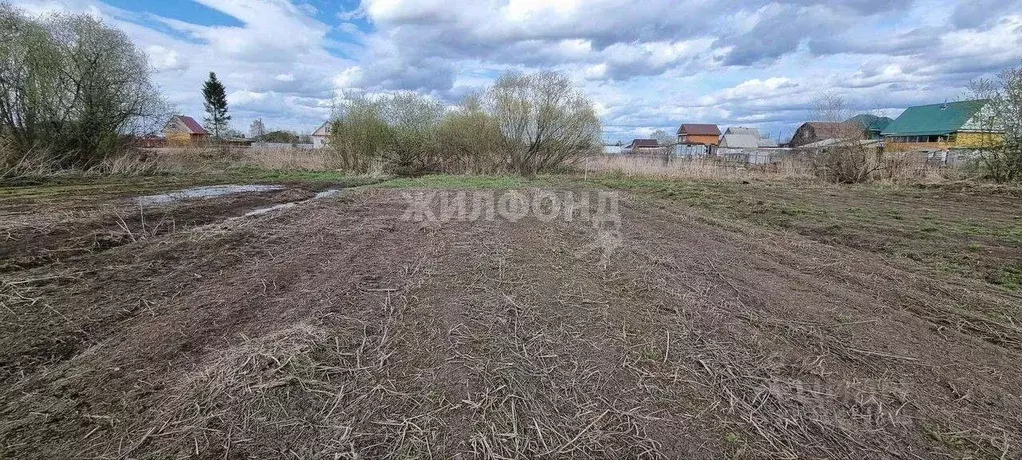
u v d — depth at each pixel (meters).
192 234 5.35
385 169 17.94
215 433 1.88
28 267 3.95
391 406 2.08
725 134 61.41
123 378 2.27
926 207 8.53
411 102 19.52
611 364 2.47
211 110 52.09
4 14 12.24
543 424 1.99
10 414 1.99
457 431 1.93
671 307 3.26
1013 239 5.77
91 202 7.86
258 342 2.60
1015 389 2.36
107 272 3.86
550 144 17.05
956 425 2.06
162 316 3.00
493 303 3.25
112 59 14.16
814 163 15.24
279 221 6.41
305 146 33.19
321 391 2.17
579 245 5.05
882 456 1.85
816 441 1.92
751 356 2.61
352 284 3.65
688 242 5.37
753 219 7.47
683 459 1.80
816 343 2.80
